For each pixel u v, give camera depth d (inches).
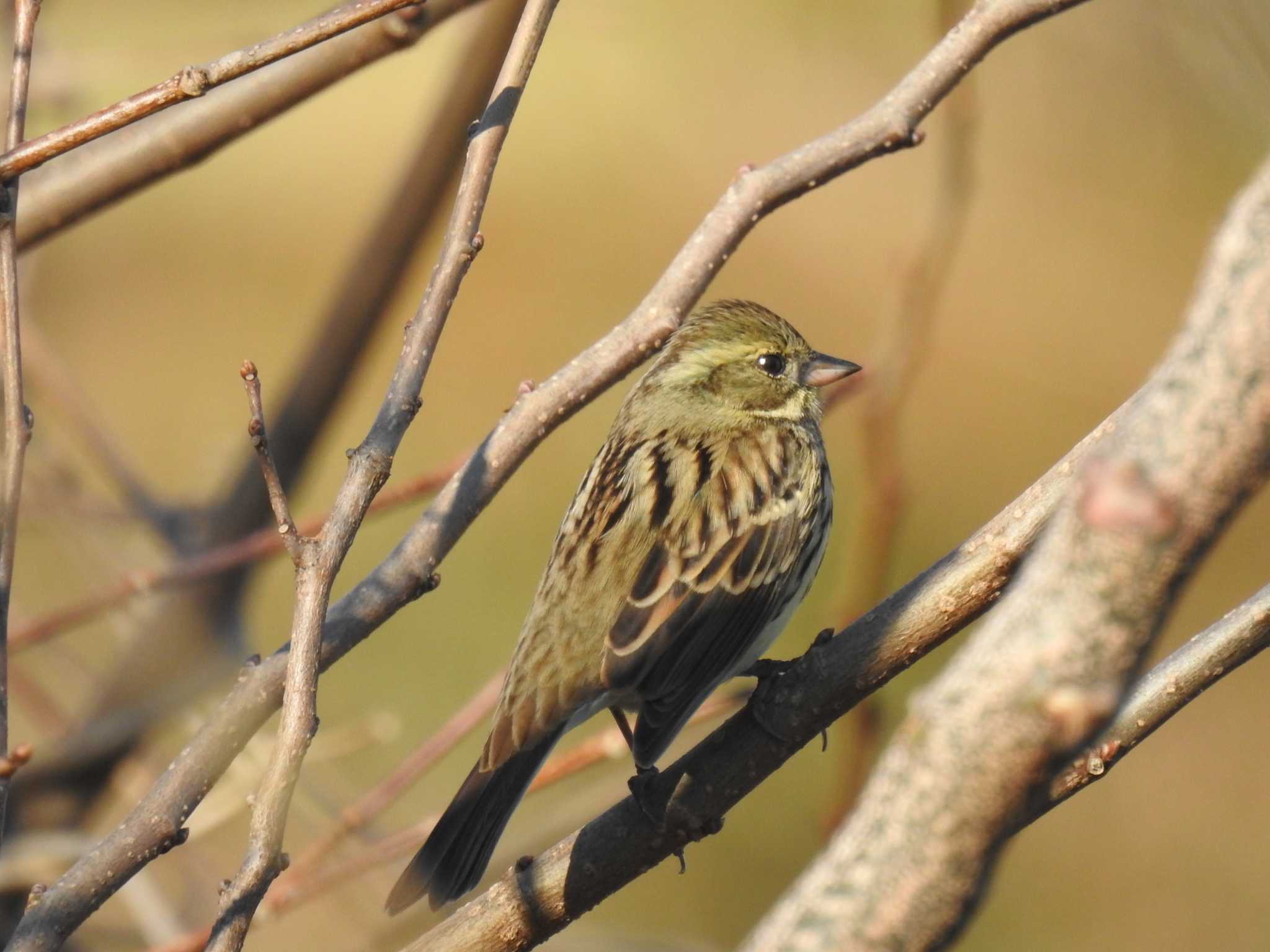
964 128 344.2
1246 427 120.4
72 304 776.3
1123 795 657.6
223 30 469.7
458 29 455.5
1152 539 122.9
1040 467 820.6
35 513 429.4
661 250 908.6
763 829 615.8
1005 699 128.3
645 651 305.0
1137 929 611.8
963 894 131.0
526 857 247.0
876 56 671.8
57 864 339.3
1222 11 428.1
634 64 816.9
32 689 436.1
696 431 352.2
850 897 133.0
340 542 195.3
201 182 951.0
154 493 465.1
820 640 244.7
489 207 921.5
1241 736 673.6
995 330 874.8
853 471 709.9
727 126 818.2
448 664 678.5
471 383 858.8
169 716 403.9
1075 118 593.0
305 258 919.0
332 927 481.1
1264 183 122.5
